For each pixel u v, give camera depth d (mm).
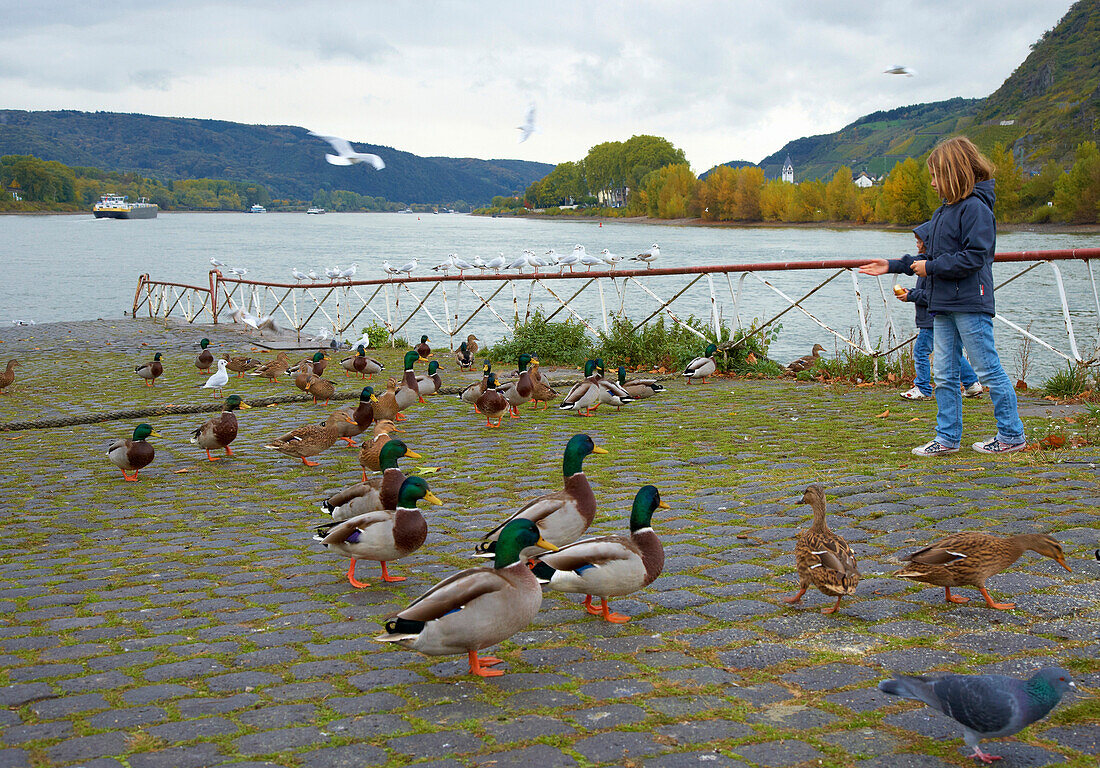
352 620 5254
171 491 8969
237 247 98375
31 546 7105
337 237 125562
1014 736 3467
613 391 12547
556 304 40594
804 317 33125
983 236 7539
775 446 9578
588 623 5020
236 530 7488
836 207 125312
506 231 145625
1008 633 4418
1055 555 4680
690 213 155500
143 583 6078
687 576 5660
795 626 4738
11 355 22453
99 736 3744
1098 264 48469
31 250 88375
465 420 12484
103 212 191625
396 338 25656
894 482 7328
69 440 11719
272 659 4645
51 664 4613
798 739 3510
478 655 4598
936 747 3422
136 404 14508
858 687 3957
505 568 4355
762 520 6715
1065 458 7629
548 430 11445
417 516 5766
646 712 3807
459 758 3461
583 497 6098
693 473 8562
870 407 11703
